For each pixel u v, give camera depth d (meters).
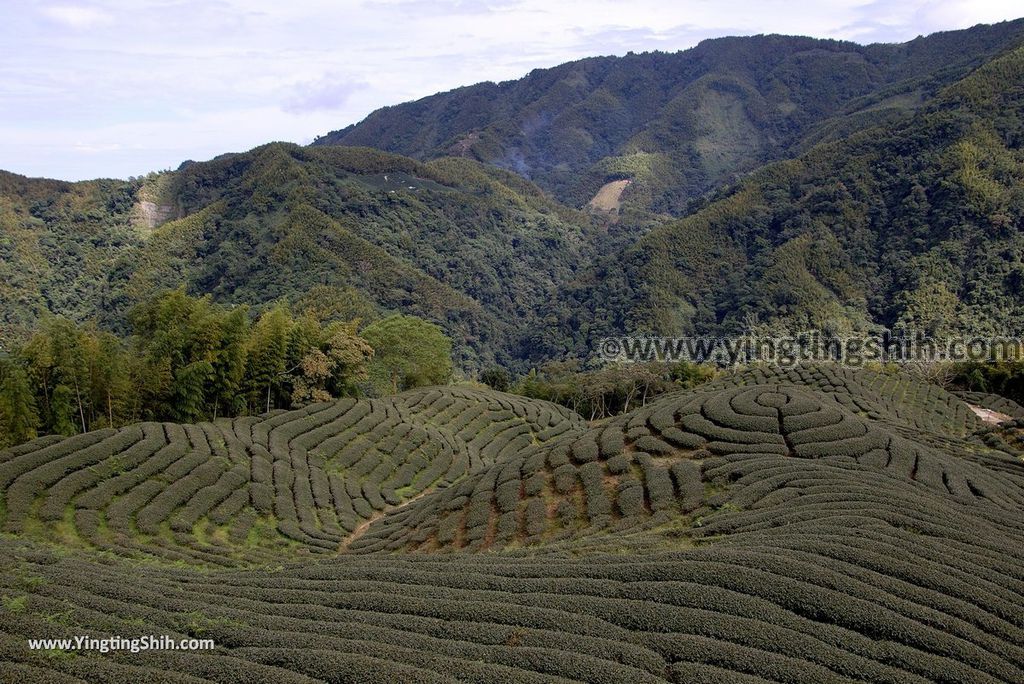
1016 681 19.52
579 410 104.62
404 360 91.31
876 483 37.12
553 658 20.16
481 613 23.78
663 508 37.66
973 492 39.94
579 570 27.28
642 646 21.22
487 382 117.00
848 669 19.73
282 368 66.25
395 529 46.16
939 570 25.45
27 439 46.75
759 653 20.33
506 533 38.97
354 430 63.50
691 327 180.00
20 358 49.31
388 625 23.34
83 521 39.44
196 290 176.62
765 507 34.69
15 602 21.36
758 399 50.72
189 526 42.31
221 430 55.34
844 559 26.08
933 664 19.91
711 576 24.94
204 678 18.84
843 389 79.38
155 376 55.84
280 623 23.09
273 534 45.34
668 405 53.53
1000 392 98.31
